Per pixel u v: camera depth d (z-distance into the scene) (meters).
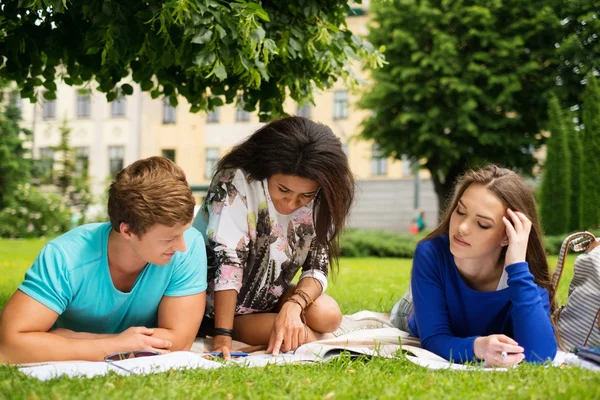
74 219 26.58
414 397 2.32
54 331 3.05
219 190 3.53
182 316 3.21
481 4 22.06
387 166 34.25
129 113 36.72
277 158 3.27
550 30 22.09
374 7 23.11
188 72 5.21
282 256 3.60
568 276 8.98
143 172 2.88
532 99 22.56
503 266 3.39
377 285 8.48
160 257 2.95
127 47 4.30
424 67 22.30
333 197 3.30
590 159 18.95
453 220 3.27
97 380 2.49
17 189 24.27
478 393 2.38
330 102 34.16
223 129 35.72
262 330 3.62
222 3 4.07
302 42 4.73
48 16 4.73
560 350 3.51
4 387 2.35
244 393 2.36
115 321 3.24
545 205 19.28
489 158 23.02
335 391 2.37
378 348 3.18
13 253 13.84
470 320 3.43
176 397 2.27
